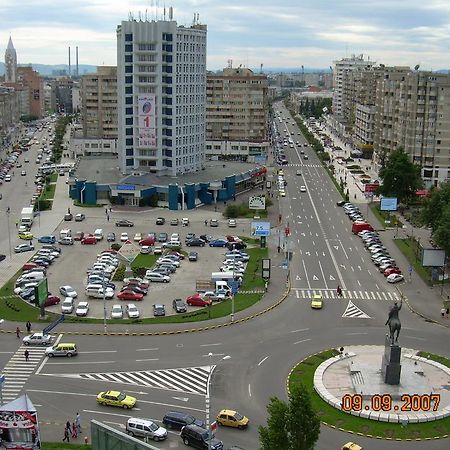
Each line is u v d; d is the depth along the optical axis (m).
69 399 82.38
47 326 105.81
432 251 129.00
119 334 103.06
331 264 144.75
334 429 75.44
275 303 118.12
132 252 135.25
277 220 187.75
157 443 72.19
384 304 119.25
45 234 168.12
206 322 108.50
